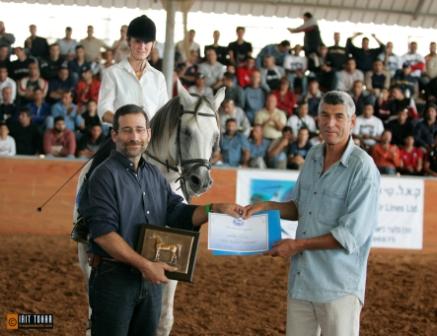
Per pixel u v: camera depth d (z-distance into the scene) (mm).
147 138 4117
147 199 4086
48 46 16203
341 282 4156
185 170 5473
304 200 4336
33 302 7898
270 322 7598
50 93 15094
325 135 4184
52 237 11609
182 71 15859
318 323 4297
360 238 4090
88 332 5727
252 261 10641
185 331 7148
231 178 11781
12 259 9914
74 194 11906
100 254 4020
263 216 4285
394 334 7391
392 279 10031
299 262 4258
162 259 3936
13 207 11789
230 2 19922
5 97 14453
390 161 14633
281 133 14469
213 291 8766
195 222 4305
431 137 15453
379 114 16078
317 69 17016
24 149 13703
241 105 15375
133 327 4164
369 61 17688
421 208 12258
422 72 18156
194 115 5477
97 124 14062
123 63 5855
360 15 20406
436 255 12148
